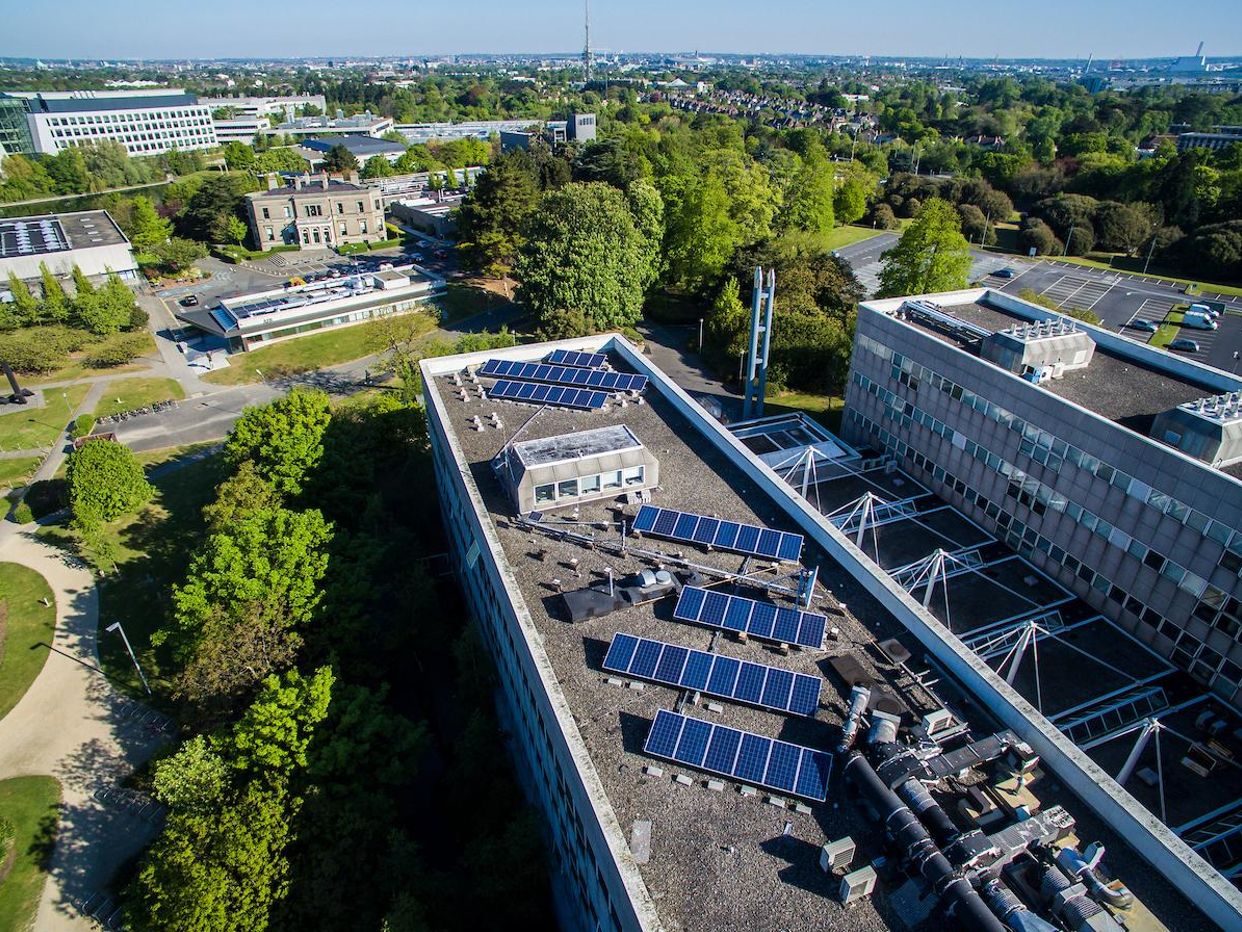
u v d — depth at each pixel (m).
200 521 72.75
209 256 164.25
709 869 24.58
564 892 36.72
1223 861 35.12
